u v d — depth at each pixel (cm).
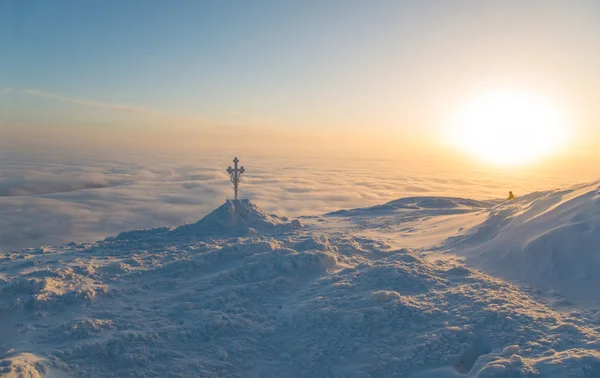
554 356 559
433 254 1185
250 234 1492
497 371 537
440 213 2250
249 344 695
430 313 732
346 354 653
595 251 864
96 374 597
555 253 917
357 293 832
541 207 1192
